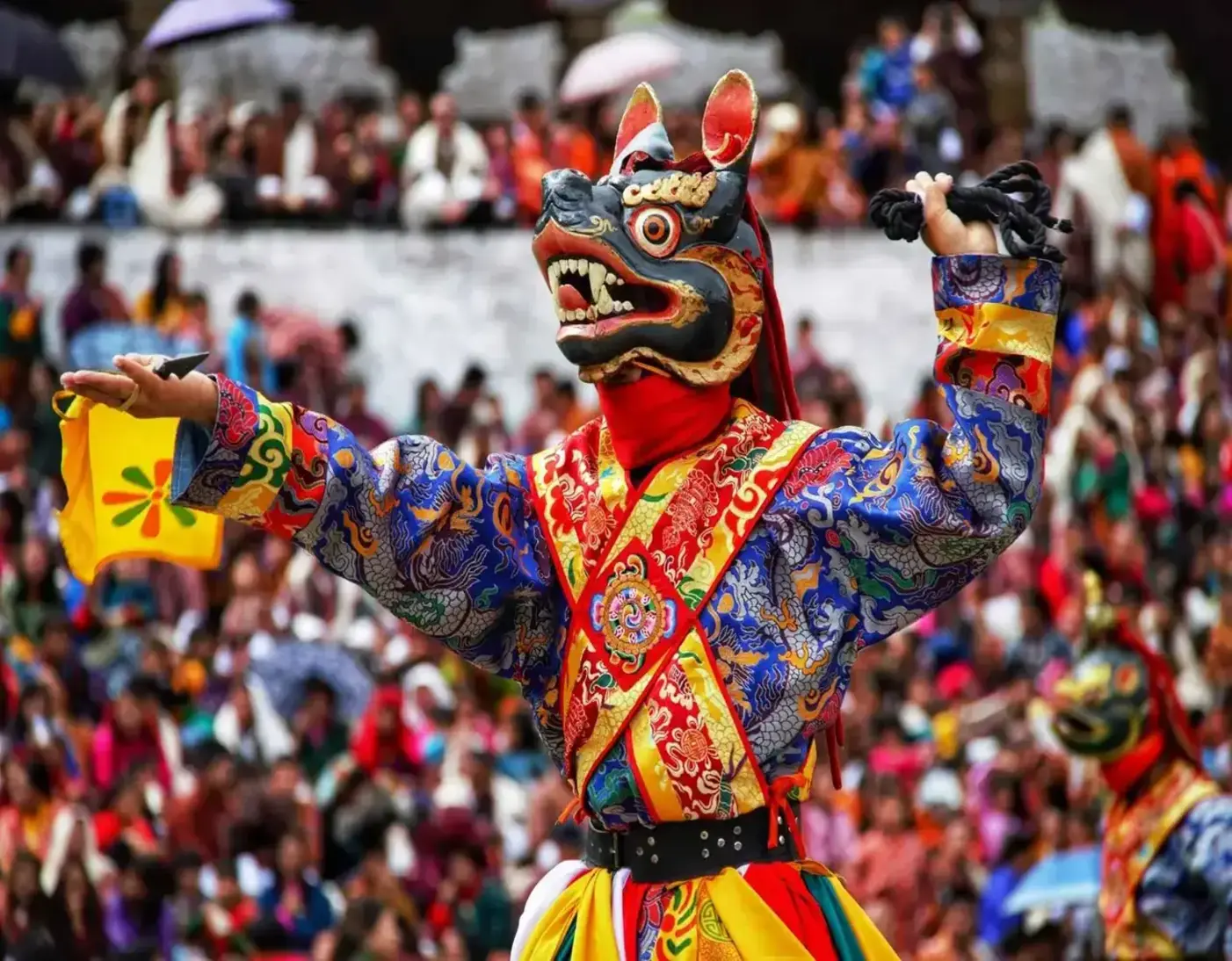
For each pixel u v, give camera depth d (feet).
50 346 145.28
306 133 154.51
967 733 98.94
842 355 152.97
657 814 30.09
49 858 85.46
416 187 152.87
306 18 196.24
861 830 94.22
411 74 198.70
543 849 90.74
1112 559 118.21
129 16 181.16
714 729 29.89
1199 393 134.41
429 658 104.17
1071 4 197.88
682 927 29.86
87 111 152.66
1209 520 127.85
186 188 151.02
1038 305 30.07
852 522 30.35
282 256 150.92
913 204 30.63
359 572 30.66
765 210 154.51
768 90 189.67
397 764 95.81
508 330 151.33
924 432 30.37
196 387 29.96
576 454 31.71
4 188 149.79
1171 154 153.07
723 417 31.40
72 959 83.92
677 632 30.22
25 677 94.84
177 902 85.56
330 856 90.12
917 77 158.10
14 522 112.47
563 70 188.03
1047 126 167.73
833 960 30.17
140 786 88.94
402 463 30.99
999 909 86.94
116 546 32.01
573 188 30.53
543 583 31.40
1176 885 56.54
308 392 135.74
